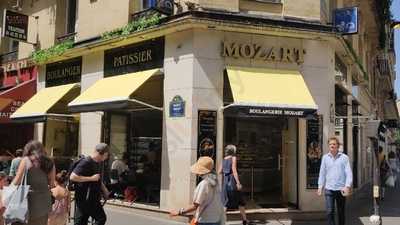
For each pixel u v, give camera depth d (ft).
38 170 23.62
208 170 21.90
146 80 43.73
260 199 44.75
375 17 84.74
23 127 64.23
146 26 44.80
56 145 58.54
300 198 43.60
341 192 33.88
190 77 41.88
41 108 54.60
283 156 45.44
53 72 58.65
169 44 43.86
